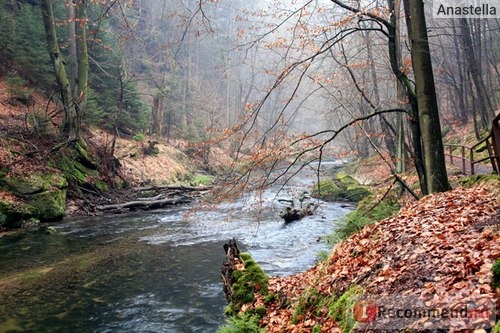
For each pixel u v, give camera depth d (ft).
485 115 81.05
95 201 68.13
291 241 46.57
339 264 21.80
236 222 58.75
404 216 24.68
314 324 17.46
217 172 119.24
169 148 110.63
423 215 23.43
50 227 50.88
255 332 20.56
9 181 54.19
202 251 42.98
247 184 33.60
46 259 38.73
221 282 33.12
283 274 33.73
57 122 77.87
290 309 21.89
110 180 75.46
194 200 81.51
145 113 112.27
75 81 75.46
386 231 22.49
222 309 27.53
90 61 96.07
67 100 71.92
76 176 68.03
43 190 57.00
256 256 40.37
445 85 123.44
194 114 156.56
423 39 31.07
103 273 35.06
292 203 67.36
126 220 60.34
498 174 30.50
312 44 34.86
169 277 34.35
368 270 18.22
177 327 24.89
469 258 14.46
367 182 89.56
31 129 67.67
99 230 52.85
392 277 16.05
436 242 17.58
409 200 41.55
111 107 95.04
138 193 76.38
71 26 75.20
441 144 31.09
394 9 35.01
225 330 20.76
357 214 40.16
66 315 26.25
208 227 55.52
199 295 30.17
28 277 33.24
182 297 29.76
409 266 16.28
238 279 26.61
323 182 83.46
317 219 58.44
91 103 84.28
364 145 121.49
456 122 114.21
